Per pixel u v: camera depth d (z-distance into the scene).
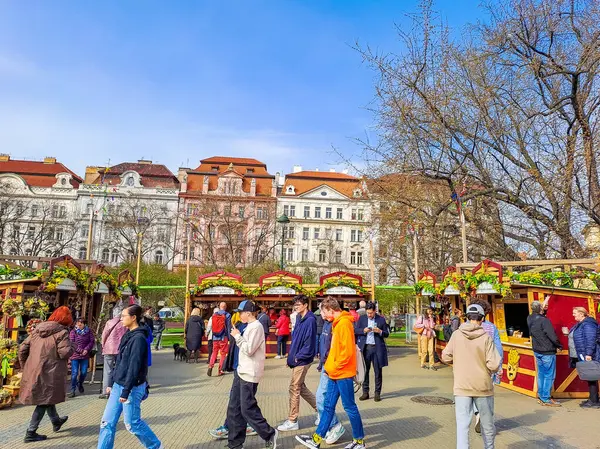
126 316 5.46
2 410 8.23
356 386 10.71
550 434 6.74
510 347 10.72
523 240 18.00
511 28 16.67
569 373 9.80
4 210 46.09
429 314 15.17
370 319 9.45
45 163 63.56
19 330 10.66
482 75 16.95
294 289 18.00
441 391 10.35
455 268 14.26
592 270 11.73
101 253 56.09
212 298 18.47
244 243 48.59
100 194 58.06
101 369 13.75
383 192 19.81
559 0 16.25
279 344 17.05
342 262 60.34
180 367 14.84
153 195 58.09
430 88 17.31
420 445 6.12
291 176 64.31
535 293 10.39
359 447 5.78
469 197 16.88
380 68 17.69
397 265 33.28
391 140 18.34
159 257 55.94
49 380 6.33
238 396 5.82
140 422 5.31
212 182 60.75
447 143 17.36
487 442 5.17
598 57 14.42
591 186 15.13
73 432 6.76
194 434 6.65
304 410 8.27
